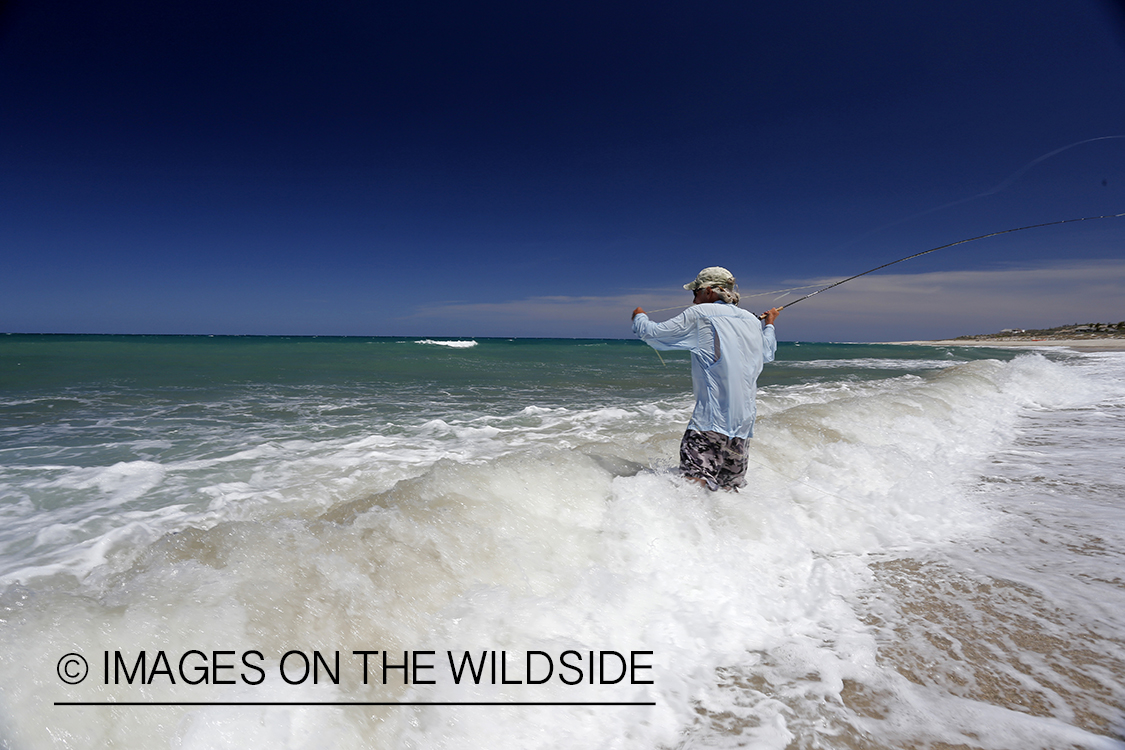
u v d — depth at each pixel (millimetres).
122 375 10516
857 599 1975
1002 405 7055
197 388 8914
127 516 2996
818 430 4418
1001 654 1625
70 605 1385
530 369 14891
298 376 11336
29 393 7879
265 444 4891
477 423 6102
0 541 2615
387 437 5246
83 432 5336
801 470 3555
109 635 1311
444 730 1267
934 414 5766
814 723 1328
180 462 4219
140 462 4145
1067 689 1455
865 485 3283
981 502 3104
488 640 1571
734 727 1315
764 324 3227
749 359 2828
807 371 15852
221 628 1404
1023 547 2469
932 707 1385
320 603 1565
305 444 4914
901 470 3594
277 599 1544
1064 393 8438
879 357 26203
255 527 1941
